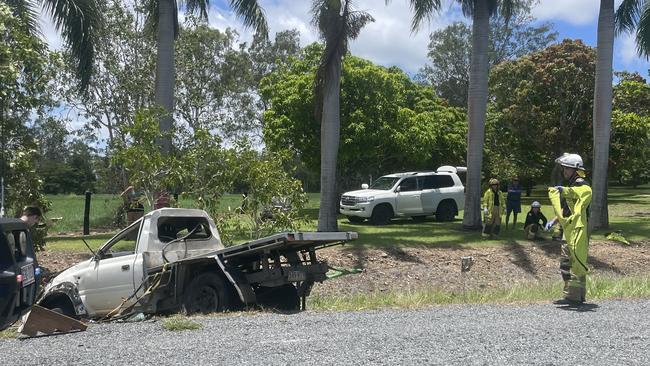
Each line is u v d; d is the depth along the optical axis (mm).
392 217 23484
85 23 15211
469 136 20703
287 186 14375
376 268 15734
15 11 14203
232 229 14086
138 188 13602
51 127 23875
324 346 5730
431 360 5207
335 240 8781
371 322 7074
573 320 7066
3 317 6930
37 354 5672
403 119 27016
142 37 24844
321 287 14344
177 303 8820
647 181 63250
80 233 21500
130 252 9531
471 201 20781
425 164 31594
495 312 7758
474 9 20375
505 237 19438
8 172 11930
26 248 7762
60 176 54781
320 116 18188
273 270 8734
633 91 38469
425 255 16984
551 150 38844
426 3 18922
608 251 18469
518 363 5117
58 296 9273
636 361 5195
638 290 9609
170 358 5352
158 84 16281
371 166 29484
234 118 32906
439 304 8789
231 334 6414
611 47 20938
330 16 17375
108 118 25156
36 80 11828
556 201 8039
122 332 6871
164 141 14695
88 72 15648
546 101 38750
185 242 9477
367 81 25906
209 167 13656
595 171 21375
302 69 27703
